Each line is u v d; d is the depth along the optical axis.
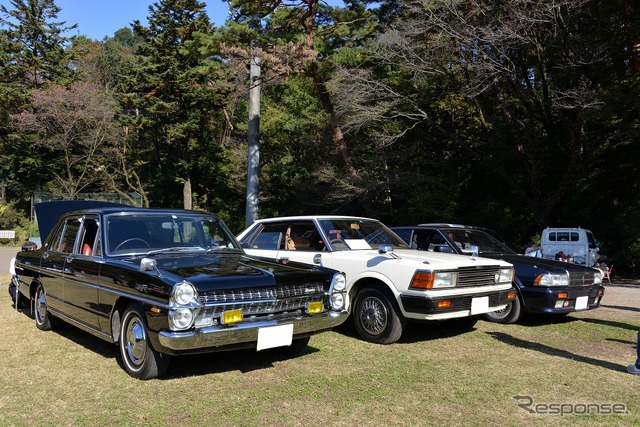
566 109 18.47
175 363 5.36
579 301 7.48
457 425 3.83
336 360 5.52
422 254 6.76
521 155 21.36
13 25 39.62
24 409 4.05
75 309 5.74
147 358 4.64
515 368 5.28
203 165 35.88
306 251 7.11
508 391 4.58
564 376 5.03
